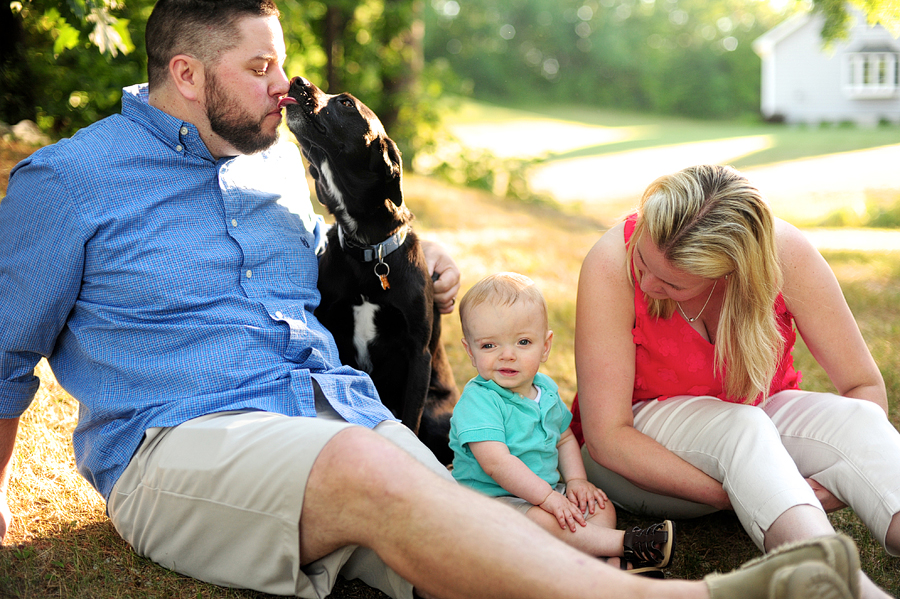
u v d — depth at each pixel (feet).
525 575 4.44
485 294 7.36
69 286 5.99
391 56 41.52
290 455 5.16
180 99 6.54
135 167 6.28
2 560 5.97
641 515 7.68
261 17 6.59
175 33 6.39
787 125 118.11
